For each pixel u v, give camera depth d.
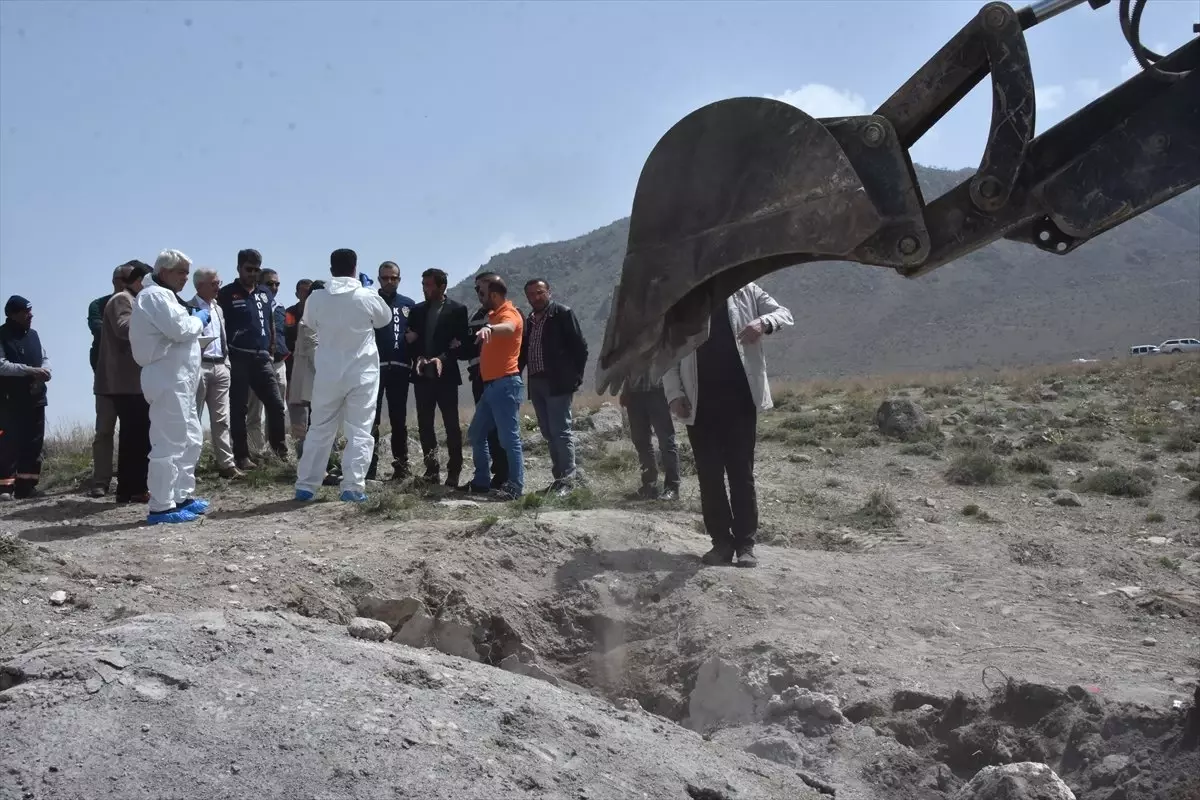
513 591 6.88
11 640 4.96
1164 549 8.97
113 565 6.33
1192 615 6.92
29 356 10.05
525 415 18.95
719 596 6.74
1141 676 5.63
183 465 8.36
